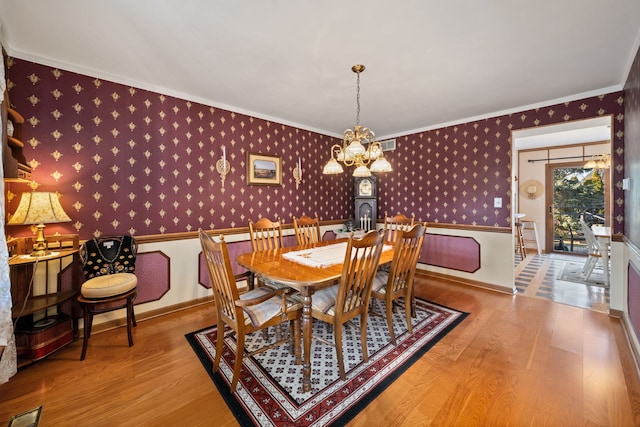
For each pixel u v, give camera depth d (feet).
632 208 6.95
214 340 7.13
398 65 7.12
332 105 10.11
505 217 10.71
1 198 4.95
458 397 5.03
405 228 10.34
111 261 7.51
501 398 4.99
